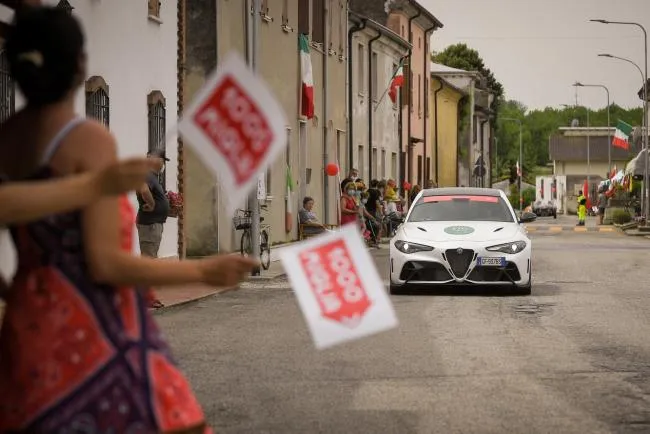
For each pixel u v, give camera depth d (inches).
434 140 3100.4
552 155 6008.9
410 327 593.9
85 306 136.8
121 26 868.0
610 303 734.5
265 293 810.2
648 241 1802.4
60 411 135.6
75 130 137.6
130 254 138.6
